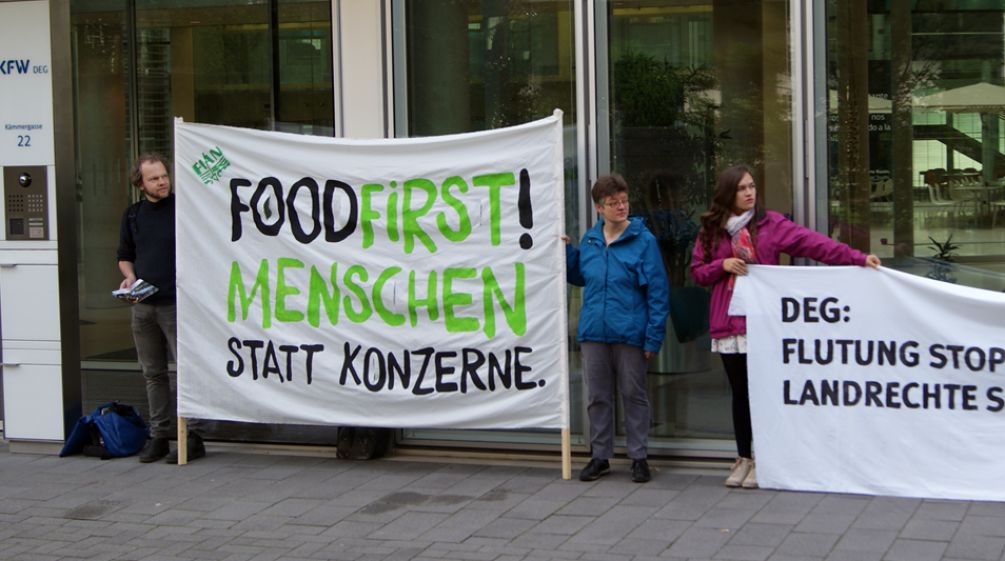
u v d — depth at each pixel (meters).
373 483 7.02
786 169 7.14
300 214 7.32
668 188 7.35
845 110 7.01
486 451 7.56
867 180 7.04
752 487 6.56
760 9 7.11
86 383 8.31
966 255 7.00
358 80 7.71
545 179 6.84
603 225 6.86
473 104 7.68
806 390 6.41
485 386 7.01
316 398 7.33
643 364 6.77
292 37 7.96
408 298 7.12
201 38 8.28
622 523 5.98
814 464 6.42
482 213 6.96
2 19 8.20
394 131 7.70
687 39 7.25
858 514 5.97
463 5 7.64
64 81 8.11
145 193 7.72
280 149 7.34
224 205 7.46
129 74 8.66
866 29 6.97
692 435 7.32
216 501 6.73
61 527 6.34
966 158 6.98
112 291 8.46
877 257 6.74
